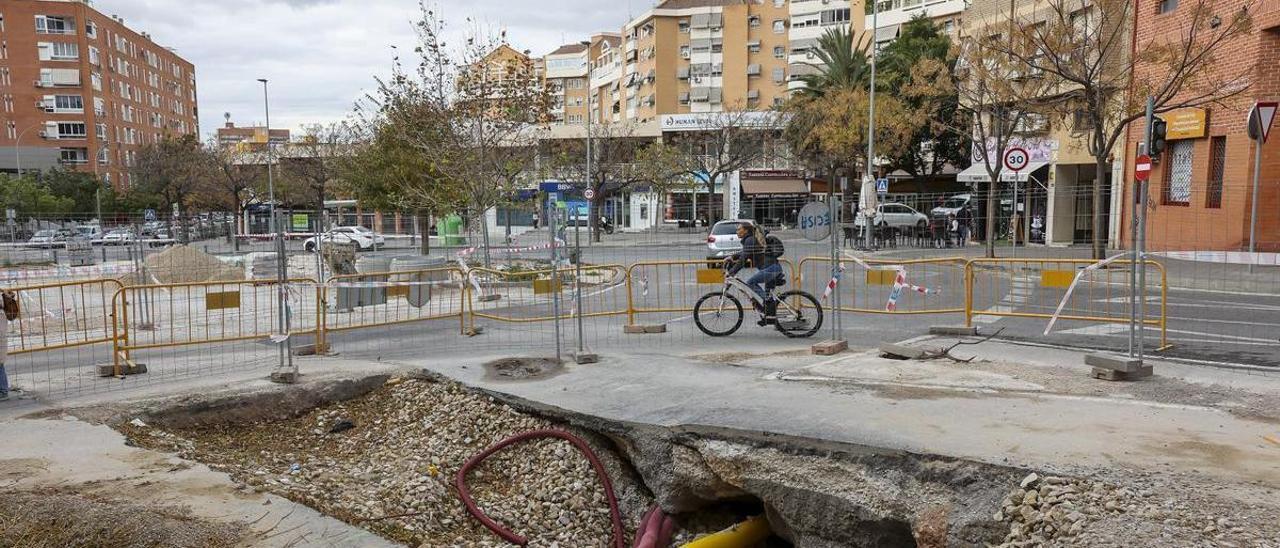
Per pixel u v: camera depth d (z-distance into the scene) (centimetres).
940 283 1633
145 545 433
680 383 754
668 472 607
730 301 1072
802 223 997
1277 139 1697
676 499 610
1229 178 1795
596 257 2614
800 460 552
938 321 1160
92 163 7056
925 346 873
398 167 2366
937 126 2548
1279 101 1692
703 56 6812
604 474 640
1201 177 1880
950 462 505
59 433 639
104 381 835
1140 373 705
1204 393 649
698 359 877
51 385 817
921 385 701
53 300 1738
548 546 570
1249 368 745
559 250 1664
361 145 3681
